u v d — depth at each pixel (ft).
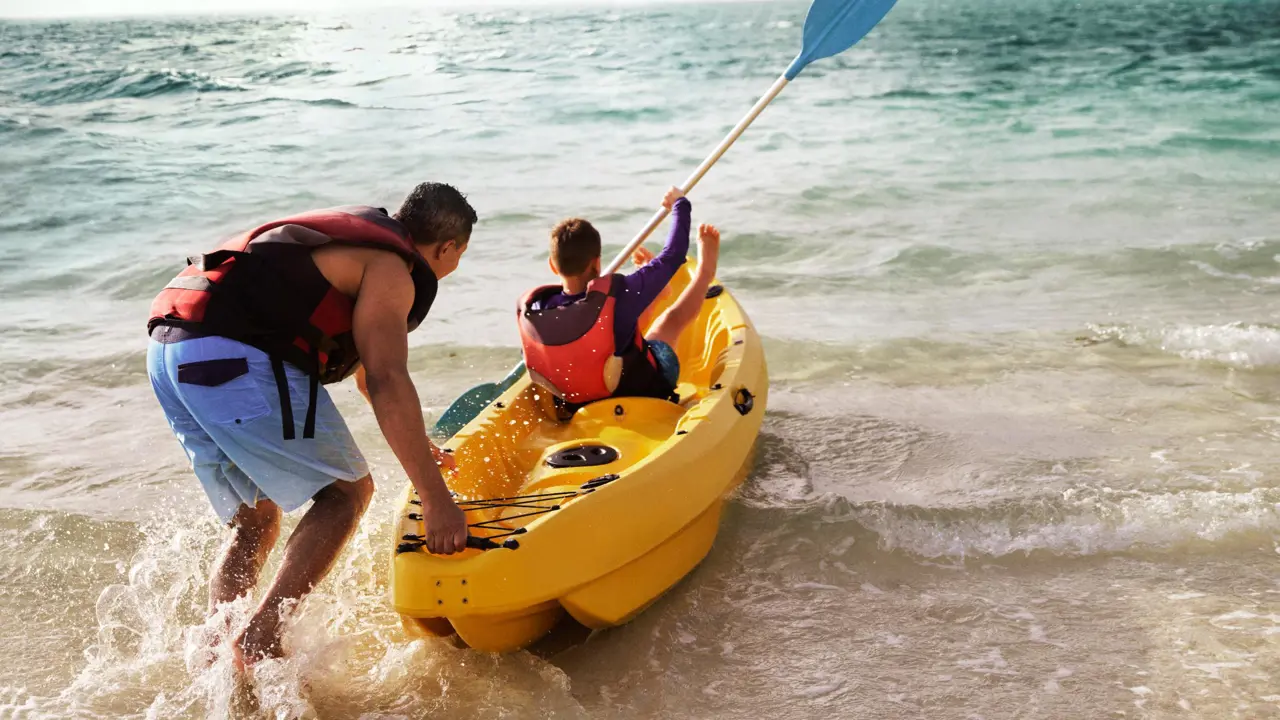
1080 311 19.56
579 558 8.99
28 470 14.01
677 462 10.23
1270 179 30.96
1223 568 10.30
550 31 141.59
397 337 8.08
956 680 8.73
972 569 10.62
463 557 8.60
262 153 43.57
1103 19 112.78
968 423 14.64
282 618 8.21
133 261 26.61
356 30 183.21
